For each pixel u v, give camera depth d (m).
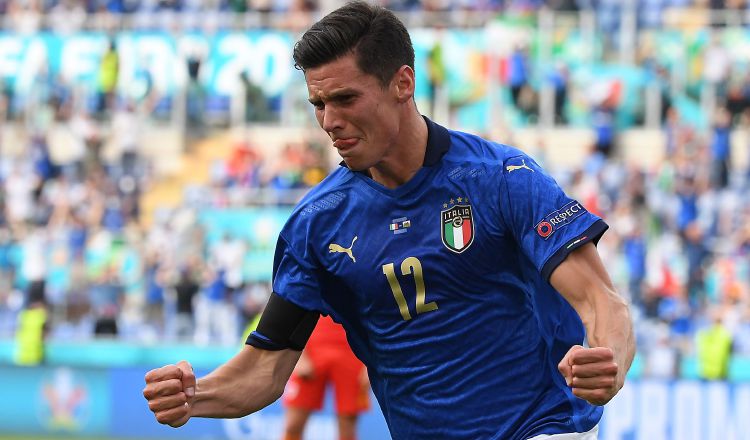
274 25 47.41
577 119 45.09
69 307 38.94
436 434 8.48
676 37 45.38
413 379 8.51
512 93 45.38
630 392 29.41
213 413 8.66
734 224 39.19
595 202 39.81
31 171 44.25
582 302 7.70
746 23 45.16
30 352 33.97
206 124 46.91
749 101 43.81
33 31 48.19
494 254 8.17
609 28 45.78
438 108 45.59
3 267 39.94
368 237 8.43
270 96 47.00
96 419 33.22
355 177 8.53
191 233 40.75
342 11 7.93
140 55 47.50
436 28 46.25
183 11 48.03
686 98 44.34
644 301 35.56
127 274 39.69
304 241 8.68
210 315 38.03
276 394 8.94
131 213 43.19
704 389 29.02
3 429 33.62
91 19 48.16
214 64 47.25
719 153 40.91
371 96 7.90
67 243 40.72
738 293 35.75
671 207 39.56
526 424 8.27
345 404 21.80
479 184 8.16
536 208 7.94
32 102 47.41
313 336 21.88
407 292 8.37
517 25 45.97
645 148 43.75
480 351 8.32
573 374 6.94
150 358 33.62
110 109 47.12
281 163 42.91
